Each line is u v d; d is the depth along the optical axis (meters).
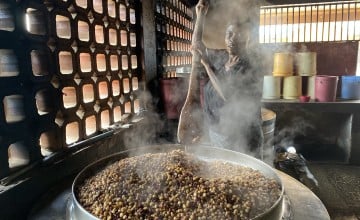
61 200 1.22
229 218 0.90
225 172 1.25
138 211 0.93
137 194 1.03
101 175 1.23
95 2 1.80
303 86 3.16
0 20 1.22
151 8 2.58
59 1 1.45
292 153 3.08
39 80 1.33
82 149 1.63
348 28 3.04
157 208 0.95
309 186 2.65
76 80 1.62
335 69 3.22
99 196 1.05
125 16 2.20
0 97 1.14
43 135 1.45
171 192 1.02
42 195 1.28
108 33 1.92
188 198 0.98
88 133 1.79
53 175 1.39
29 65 1.27
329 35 3.10
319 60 3.22
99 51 1.83
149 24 2.54
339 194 2.59
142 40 2.43
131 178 1.14
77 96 1.62
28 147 1.28
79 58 1.62
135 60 2.41
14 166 1.25
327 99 2.95
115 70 2.05
